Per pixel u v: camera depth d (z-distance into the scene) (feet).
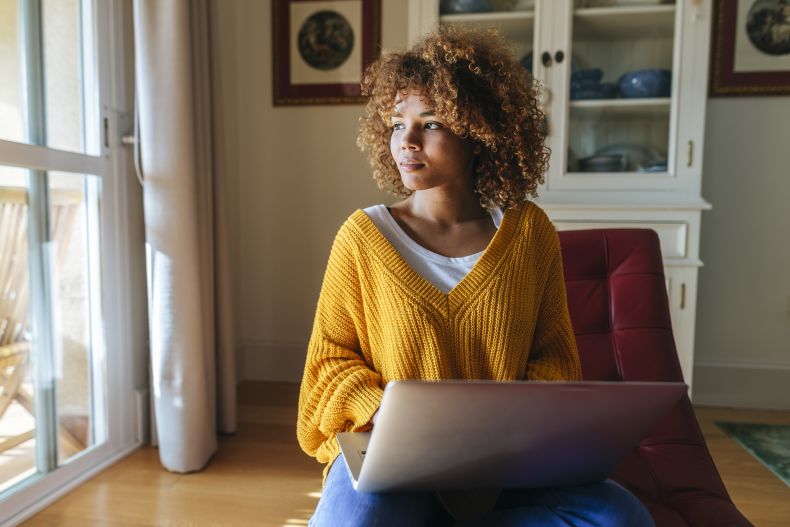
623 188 8.05
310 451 3.34
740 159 9.13
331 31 9.75
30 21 5.74
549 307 3.44
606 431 2.41
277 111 10.03
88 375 6.73
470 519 2.97
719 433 8.14
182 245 6.64
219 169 7.65
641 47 8.00
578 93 8.11
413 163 3.17
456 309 3.07
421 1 8.24
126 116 7.20
